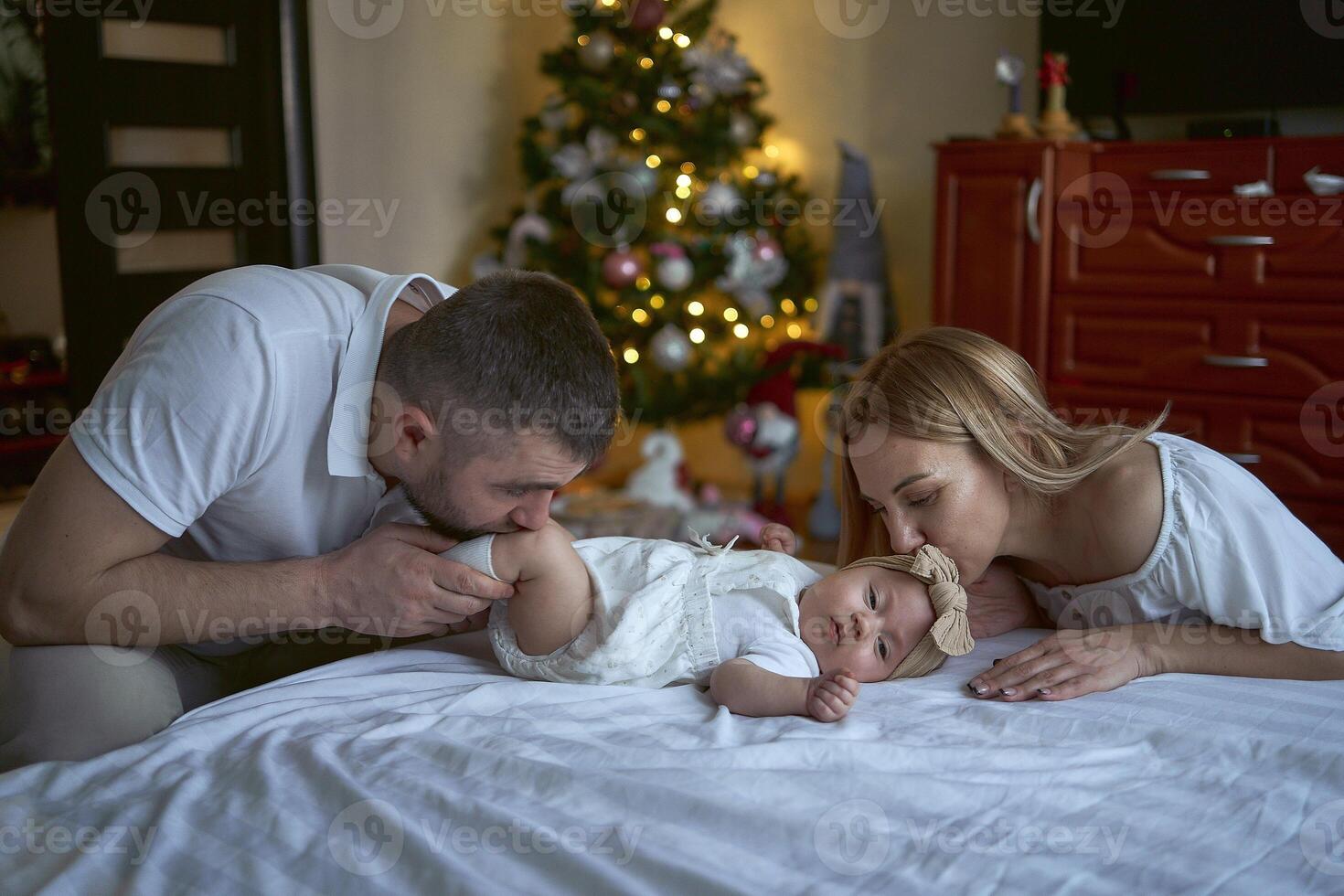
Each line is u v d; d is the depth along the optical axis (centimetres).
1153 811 94
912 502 133
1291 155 310
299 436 122
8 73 466
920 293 448
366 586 117
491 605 131
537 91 491
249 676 143
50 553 109
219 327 115
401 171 432
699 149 423
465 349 110
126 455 110
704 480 496
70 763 103
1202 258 326
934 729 112
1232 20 349
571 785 95
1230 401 326
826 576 142
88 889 85
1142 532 129
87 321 342
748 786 94
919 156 442
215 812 93
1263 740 106
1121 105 373
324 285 127
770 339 454
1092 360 349
